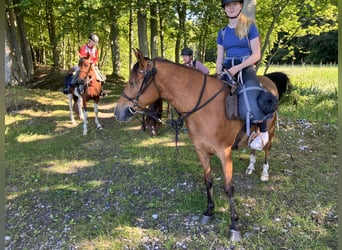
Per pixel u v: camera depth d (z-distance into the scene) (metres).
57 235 3.29
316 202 3.65
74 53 24.59
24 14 13.60
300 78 13.62
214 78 3.00
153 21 12.05
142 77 2.77
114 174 4.68
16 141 6.56
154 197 3.95
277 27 10.56
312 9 9.73
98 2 8.94
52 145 6.21
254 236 3.09
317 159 4.93
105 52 24.92
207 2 10.54
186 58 6.04
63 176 4.73
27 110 9.23
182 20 11.98
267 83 3.83
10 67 12.13
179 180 4.36
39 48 21.86
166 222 3.41
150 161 5.07
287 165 4.73
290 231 3.15
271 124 3.86
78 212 3.71
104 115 8.72
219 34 3.20
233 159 4.95
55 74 15.20
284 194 3.87
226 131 2.91
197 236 3.16
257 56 2.91
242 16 2.96
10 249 3.12
